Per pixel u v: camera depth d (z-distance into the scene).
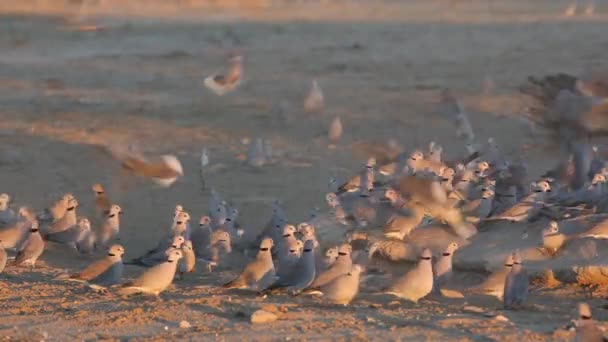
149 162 15.52
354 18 57.88
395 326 12.23
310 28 52.28
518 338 11.66
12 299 13.92
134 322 12.62
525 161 20.67
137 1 67.62
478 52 41.50
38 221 17.41
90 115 29.28
